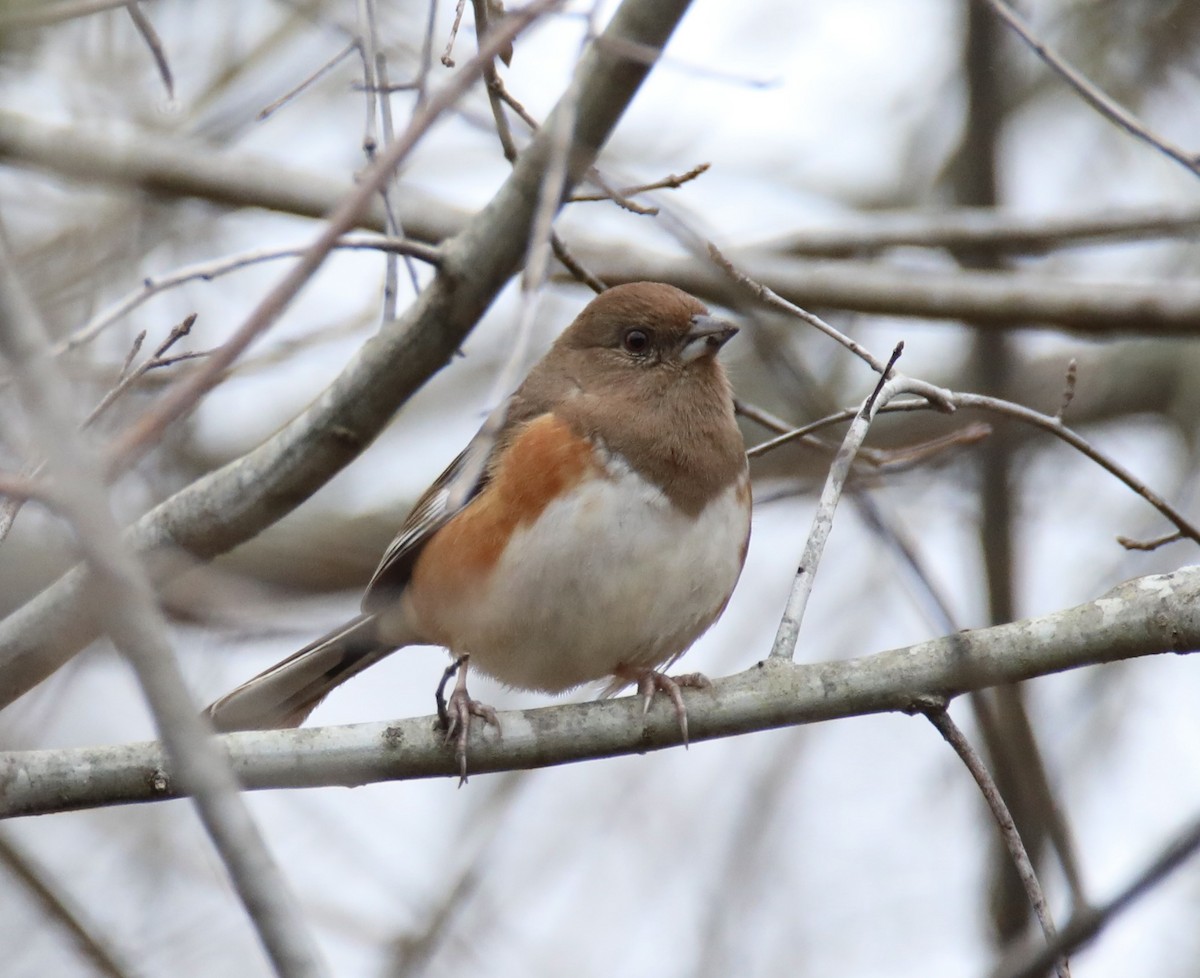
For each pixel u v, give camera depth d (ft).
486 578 28.50
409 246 24.77
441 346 25.70
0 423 31.60
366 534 43.75
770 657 25.20
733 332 29.50
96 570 14.06
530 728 25.18
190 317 23.38
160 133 40.83
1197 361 49.52
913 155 52.31
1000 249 44.75
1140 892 22.02
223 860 13.92
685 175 24.58
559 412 29.09
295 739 24.70
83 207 39.68
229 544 27.68
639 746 25.12
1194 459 46.65
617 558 28.25
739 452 29.81
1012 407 25.38
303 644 35.78
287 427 26.89
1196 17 47.44
